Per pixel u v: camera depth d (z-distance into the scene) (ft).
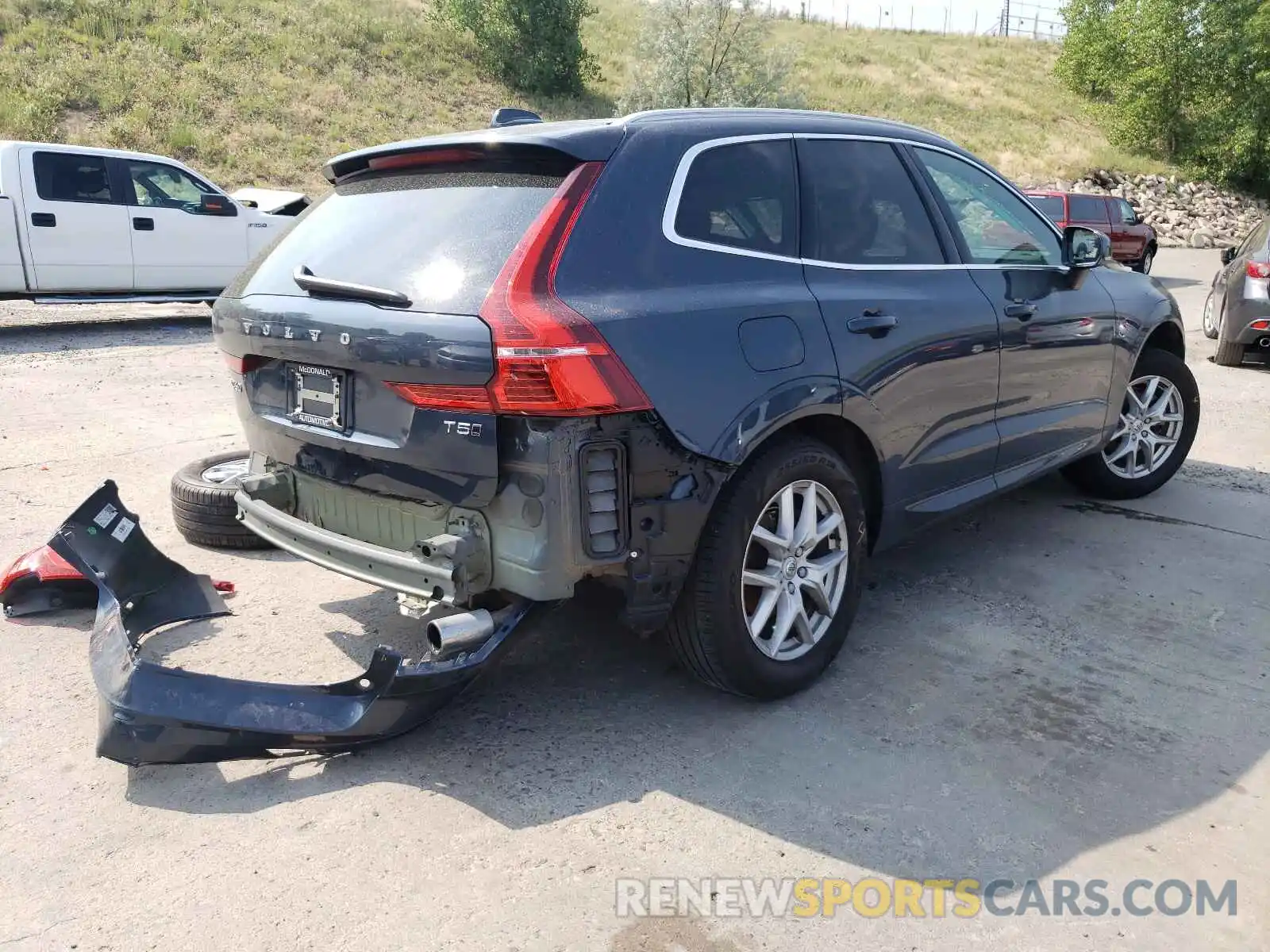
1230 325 30.96
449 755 10.01
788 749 10.14
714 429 9.61
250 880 8.18
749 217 10.82
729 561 10.01
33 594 13.03
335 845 8.63
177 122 67.15
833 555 11.37
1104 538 16.39
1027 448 14.61
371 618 13.12
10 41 69.82
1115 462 17.97
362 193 11.23
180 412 24.44
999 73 137.08
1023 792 9.46
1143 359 17.56
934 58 139.74
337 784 9.53
